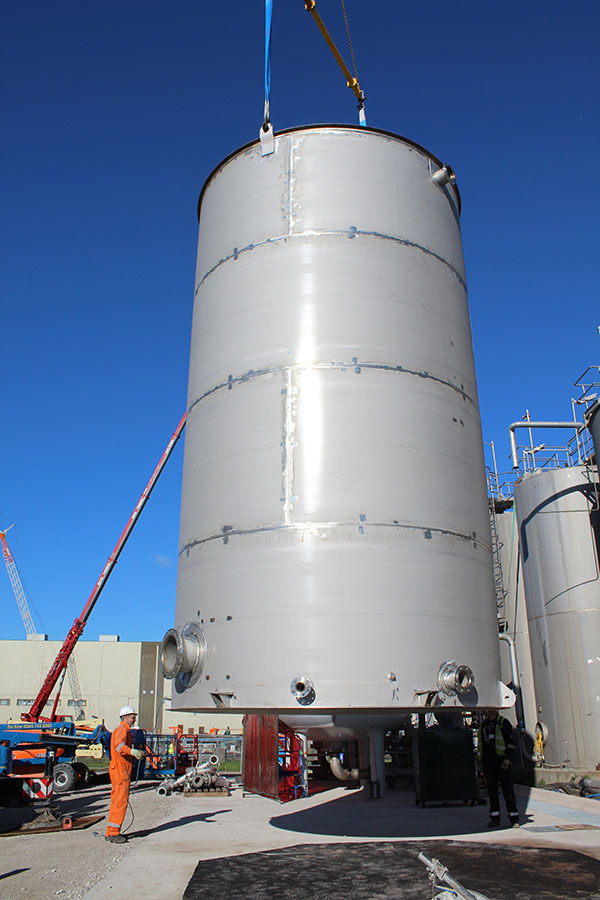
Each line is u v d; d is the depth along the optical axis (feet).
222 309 34.04
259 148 35.35
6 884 26.00
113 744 37.17
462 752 49.16
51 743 75.25
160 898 23.13
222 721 206.18
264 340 31.91
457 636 28.84
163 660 31.14
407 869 25.05
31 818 48.37
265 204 34.14
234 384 32.14
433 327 33.35
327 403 30.17
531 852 28.09
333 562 27.91
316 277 32.14
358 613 27.32
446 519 30.32
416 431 30.83
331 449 29.50
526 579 71.41
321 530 28.35
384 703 26.48
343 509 28.63
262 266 33.17
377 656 26.94
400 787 64.08
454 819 40.86
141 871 27.71
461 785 48.39
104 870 28.55
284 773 57.72
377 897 21.36
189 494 33.17
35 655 208.54
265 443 30.35
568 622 65.41
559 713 64.69
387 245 33.14
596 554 66.28
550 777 61.21
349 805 50.70
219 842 34.68
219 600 29.37
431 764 48.49
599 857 28.14
